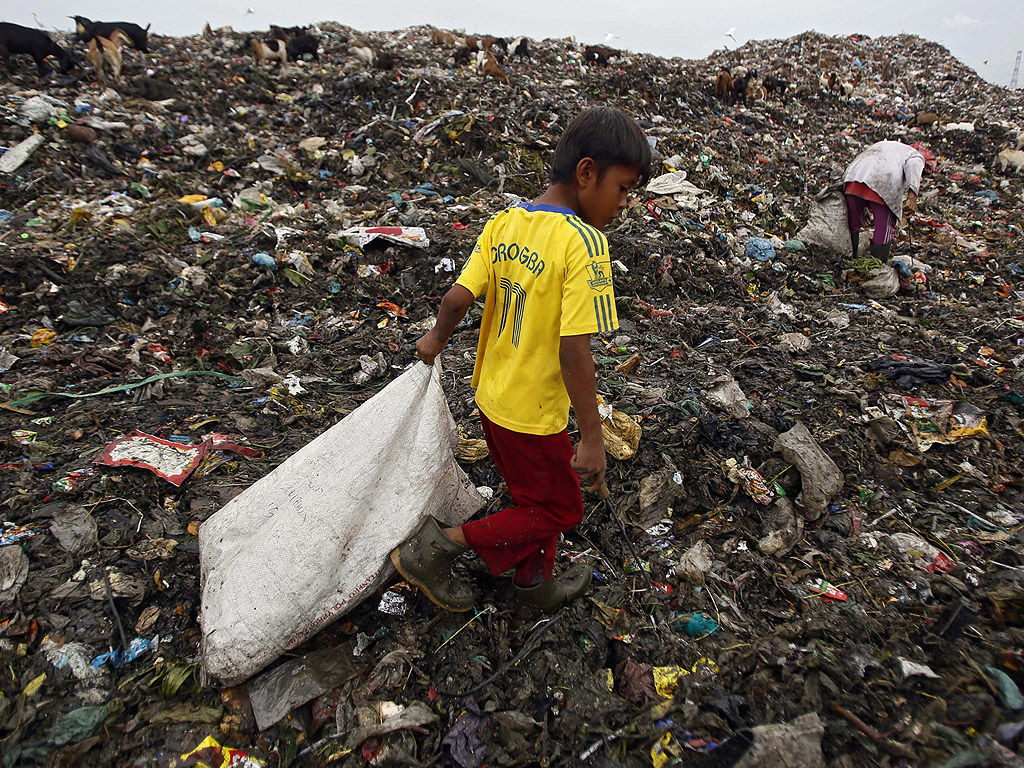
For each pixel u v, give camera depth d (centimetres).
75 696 166
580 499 173
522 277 150
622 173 148
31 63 927
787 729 154
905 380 337
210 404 316
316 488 177
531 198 686
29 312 396
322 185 686
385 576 181
